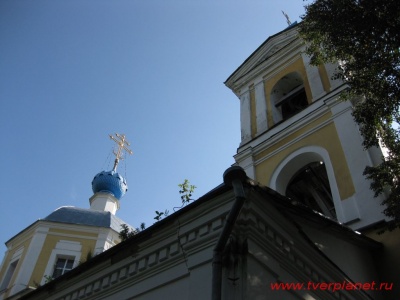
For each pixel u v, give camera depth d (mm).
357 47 8445
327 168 12008
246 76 17922
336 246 8219
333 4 8500
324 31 8914
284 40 17531
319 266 6926
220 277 5418
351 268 8359
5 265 24969
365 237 8969
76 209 27297
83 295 7922
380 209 10062
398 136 8852
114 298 7262
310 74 15211
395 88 8031
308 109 14008
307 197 14156
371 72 8258
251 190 5969
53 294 8602
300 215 7004
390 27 7953
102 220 26453
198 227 6430
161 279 6641
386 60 8102
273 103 16172
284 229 6453
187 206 6605
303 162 13258
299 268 6566
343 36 8516
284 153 13641
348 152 11820
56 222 25219
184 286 6211
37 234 24656
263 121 15680
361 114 8734
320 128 13141
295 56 16531
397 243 9336
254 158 14484
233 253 5699
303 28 9750
